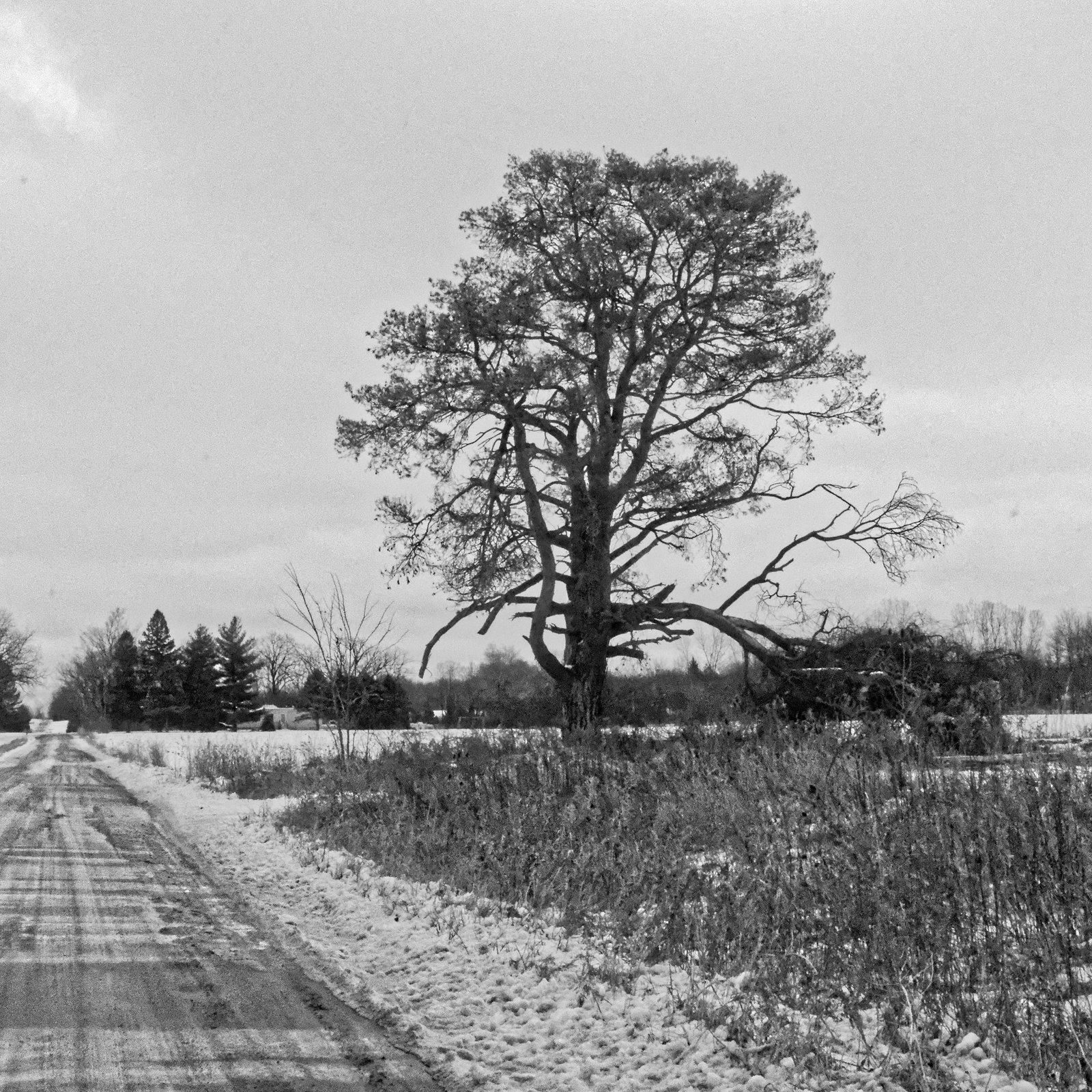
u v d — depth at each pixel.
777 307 27.27
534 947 7.91
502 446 28.06
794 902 7.23
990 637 27.55
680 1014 6.32
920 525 27.36
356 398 27.09
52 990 7.18
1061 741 11.59
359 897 10.40
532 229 28.20
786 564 28.39
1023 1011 5.74
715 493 28.20
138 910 9.94
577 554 28.70
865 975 6.34
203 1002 6.93
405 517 27.66
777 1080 5.31
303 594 23.25
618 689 26.94
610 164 27.11
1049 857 6.68
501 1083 5.48
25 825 17.03
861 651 22.94
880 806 8.33
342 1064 5.78
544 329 27.72
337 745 23.19
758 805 10.13
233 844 14.73
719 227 26.17
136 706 112.44
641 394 27.80
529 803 12.73
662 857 9.39
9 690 118.50
